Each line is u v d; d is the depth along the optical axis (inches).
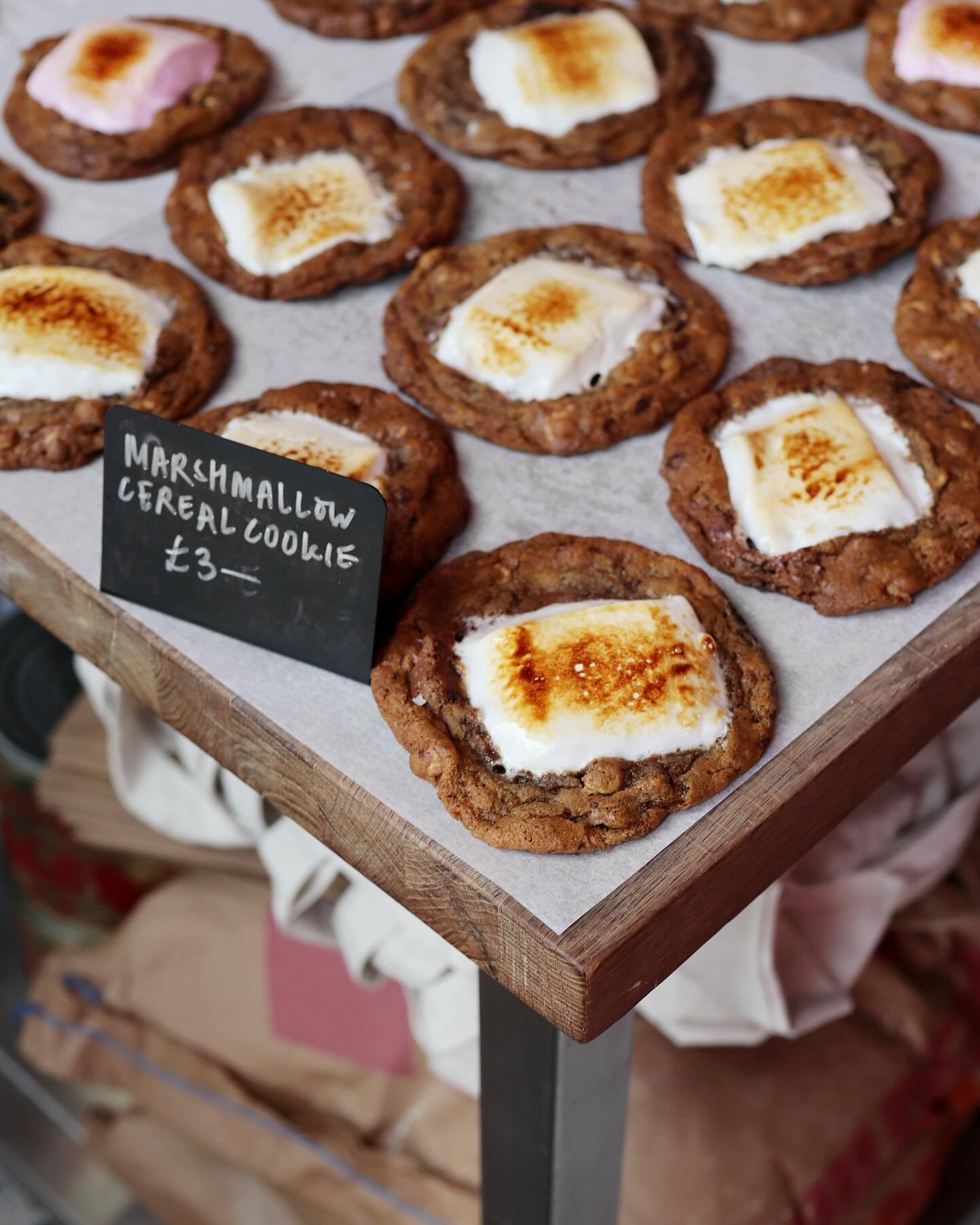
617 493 22.1
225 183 25.3
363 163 26.0
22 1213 32.7
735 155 25.9
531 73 26.7
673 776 18.7
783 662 20.1
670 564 20.9
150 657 20.4
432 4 28.9
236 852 28.8
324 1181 27.6
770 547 20.9
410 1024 27.9
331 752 19.1
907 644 20.2
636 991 18.0
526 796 18.6
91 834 28.9
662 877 17.8
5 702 30.3
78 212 25.9
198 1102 28.5
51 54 27.4
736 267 24.7
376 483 21.4
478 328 23.2
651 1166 26.1
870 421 22.5
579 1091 20.0
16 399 22.7
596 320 23.2
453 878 18.0
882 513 21.2
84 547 21.2
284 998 28.5
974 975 28.8
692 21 28.9
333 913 26.4
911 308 23.7
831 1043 27.5
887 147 26.2
